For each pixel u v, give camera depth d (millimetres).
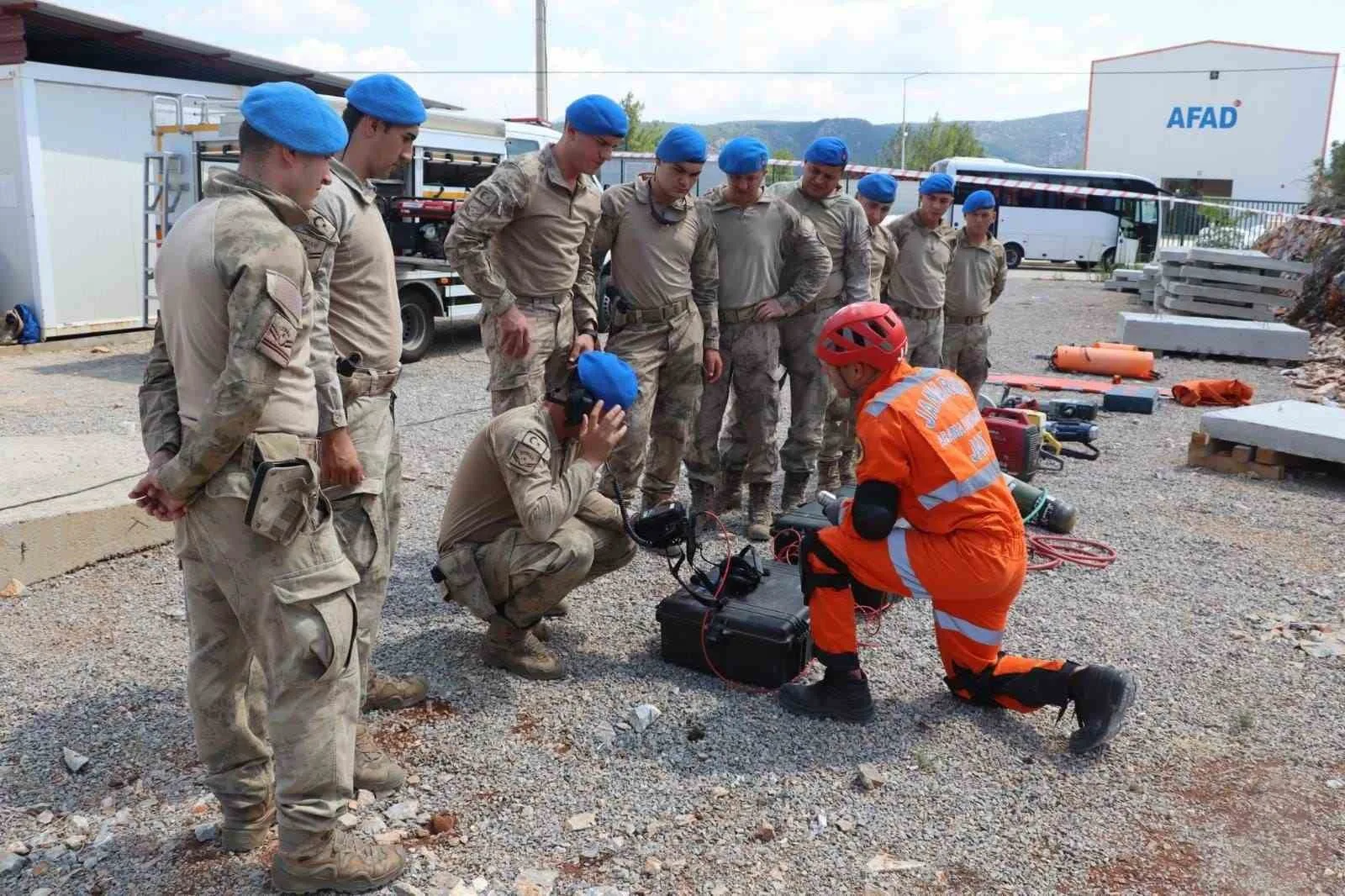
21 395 9391
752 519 5625
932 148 60312
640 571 5078
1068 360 11445
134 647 4117
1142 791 3248
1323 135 46250
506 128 12961
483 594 3762
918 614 4648
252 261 2252
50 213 12195
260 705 2936
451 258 4258
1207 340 12477
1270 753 3488
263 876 2756
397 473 3398
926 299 6828
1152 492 6762
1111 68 48688
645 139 41812
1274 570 5285
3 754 3314
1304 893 2789
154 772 3244
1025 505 5781
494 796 3152
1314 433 6758
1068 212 30250
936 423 3342
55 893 2691
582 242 4676
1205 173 48312
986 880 2824
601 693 3811
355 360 3094
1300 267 13977
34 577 4738
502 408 4500
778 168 26609
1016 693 3574
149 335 13133
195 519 2416
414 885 2727
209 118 12883
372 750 3189
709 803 3139
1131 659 4203
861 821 3064
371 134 3143
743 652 3834
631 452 5055
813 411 5770
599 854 2887
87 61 14320
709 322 5297
